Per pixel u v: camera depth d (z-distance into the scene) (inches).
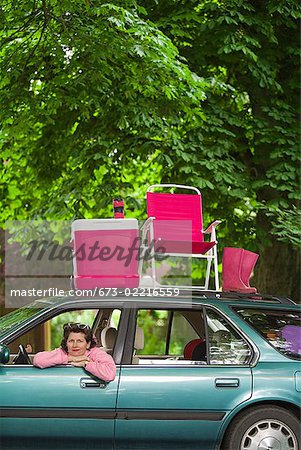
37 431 333.1
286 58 709.9
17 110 637.3
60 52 572.4
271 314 358.6
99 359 337.4
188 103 609.9
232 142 681.6
